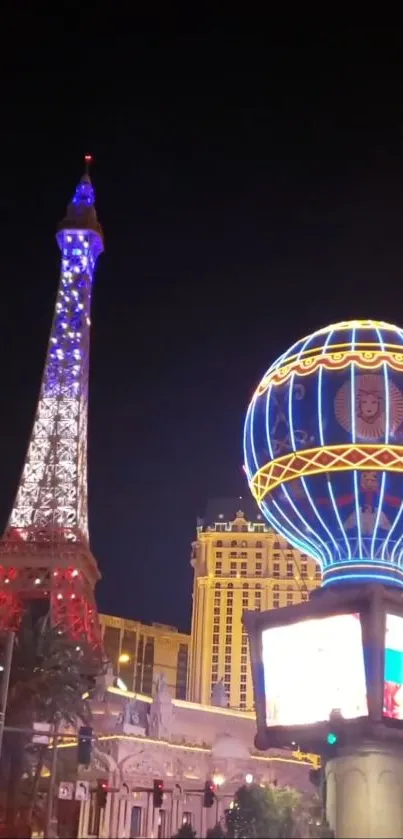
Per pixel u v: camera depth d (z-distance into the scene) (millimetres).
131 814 104312
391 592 81375
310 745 84875
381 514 85312
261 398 94688
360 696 79000
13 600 163875
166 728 115188
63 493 180750
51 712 88000
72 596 163625
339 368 88688
